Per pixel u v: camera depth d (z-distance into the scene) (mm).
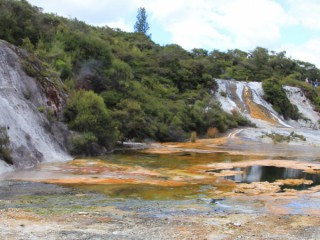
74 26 60250
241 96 79188
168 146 42969
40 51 42906
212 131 55750
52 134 28969
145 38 108750
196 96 70562
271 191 18656
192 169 25203
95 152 31719
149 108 51750
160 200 15773
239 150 40000
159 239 10148
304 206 15414
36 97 30469
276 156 34656
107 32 98125
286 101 80750
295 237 10828
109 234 10398
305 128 69812
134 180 20250
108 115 34719
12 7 47594
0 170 20766
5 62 29688
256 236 10812
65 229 10703
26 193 15844
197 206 14820
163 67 76500
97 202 14820
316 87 104688
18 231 10297
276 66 117125
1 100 25594
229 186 19688
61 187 17469
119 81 50094
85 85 46438
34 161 24219
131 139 45375
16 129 24922
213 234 10828
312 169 26688
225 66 106188
